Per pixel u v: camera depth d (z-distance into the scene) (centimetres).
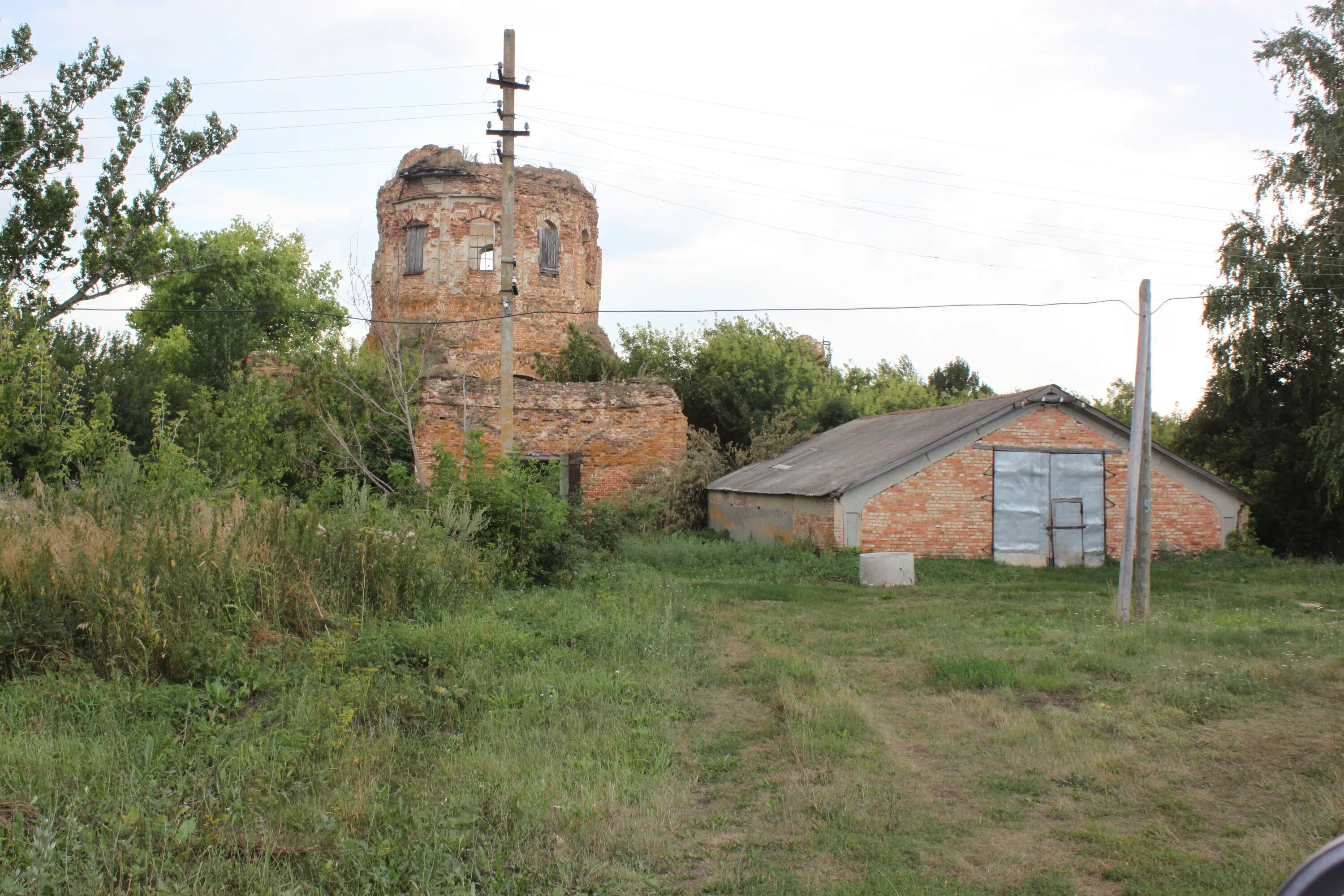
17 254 1834
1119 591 1378
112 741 644
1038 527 2239
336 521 1188
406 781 625
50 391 1565
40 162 1867
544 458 2792
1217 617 1377
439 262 3619
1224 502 2344
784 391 3450
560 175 3788
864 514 2155
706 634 1224
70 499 1115
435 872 496
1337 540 2391
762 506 2573
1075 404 2256
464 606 1182
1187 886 501
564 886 496
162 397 1766
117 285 1967
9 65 1844
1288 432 2448
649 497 2819
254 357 2916
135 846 493
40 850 455
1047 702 883
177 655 801
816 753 720
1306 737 747
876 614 1421
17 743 607
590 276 3938
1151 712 823
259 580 974
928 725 804
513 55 1914
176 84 1961
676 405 2970
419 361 2984
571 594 1419
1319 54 2212
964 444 2214
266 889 460
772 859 542
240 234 4478
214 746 646
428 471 2653
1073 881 514
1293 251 2252
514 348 3588
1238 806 614
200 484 1368
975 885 509
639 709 835
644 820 582
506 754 682
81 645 826
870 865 534
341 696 774
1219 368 2386
